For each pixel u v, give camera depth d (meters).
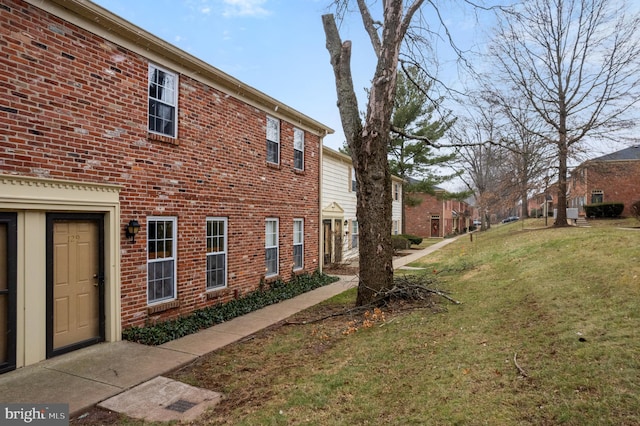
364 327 6.61
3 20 4.96
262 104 10.39
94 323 6.20
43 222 5.46
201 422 3.82
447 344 5.25
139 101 6.83
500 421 3.20
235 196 9.38
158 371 5.14
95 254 6.23
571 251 10.01
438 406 3.59
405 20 7.71
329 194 16.77
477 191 42.62
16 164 5.08
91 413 4.08
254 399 4.25
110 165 6.31
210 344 6.33
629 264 7.18
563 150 18.58
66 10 5.67
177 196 7.63
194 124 8.06
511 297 7.16
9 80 5.01
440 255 19.02
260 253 10.38
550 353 4.31
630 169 19.80
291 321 7.75
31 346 5.29
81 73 5.88
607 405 3.16
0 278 5.01
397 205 28.80
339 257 17.08
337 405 3.91
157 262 7.31
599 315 5.11
